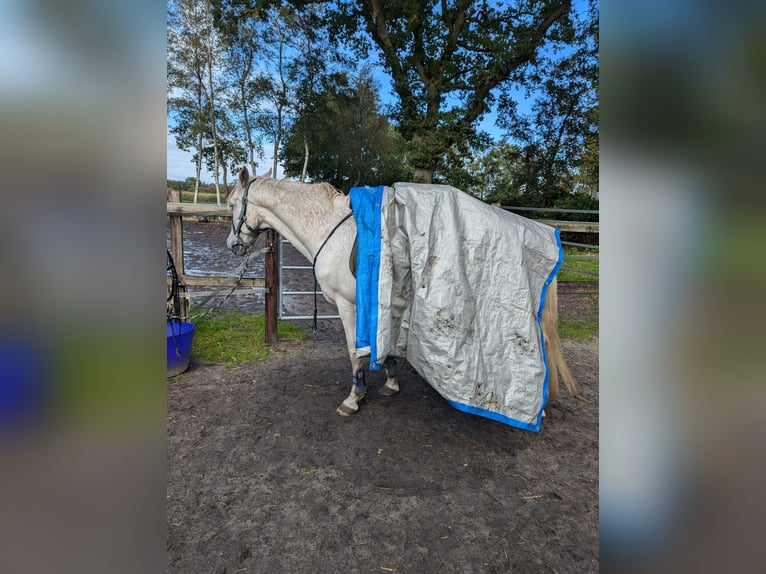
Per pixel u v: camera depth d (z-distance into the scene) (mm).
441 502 1867
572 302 6160
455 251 2033
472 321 2037
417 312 2053
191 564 1505
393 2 10328
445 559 1547
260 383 3170
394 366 3006
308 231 2600
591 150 13508
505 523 1741
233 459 2174
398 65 11078
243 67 19750
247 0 10898
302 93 20469
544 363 2053
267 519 1742
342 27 12656
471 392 2004
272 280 3955
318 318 4996
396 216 2166
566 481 2043
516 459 2230
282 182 2764
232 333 4309
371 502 1859
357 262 2215
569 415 2764
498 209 2311
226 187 23312
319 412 2729
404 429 2529
